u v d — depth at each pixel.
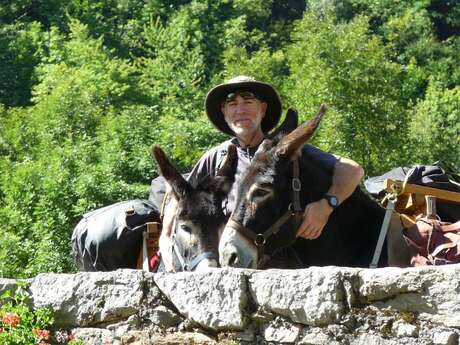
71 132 36.94
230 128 9.23
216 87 8.88
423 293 5.59
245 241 7.75
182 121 34.88
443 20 69.38
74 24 58.09
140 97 48.91
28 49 59.62
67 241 25.67
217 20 64.62
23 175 27.45
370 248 8.30
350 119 33.06
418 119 40.12
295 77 35.00
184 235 7.92
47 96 40.84
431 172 8.49
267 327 6.09
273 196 7.88
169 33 54.25
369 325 5.75
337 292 5.85
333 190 8.12
